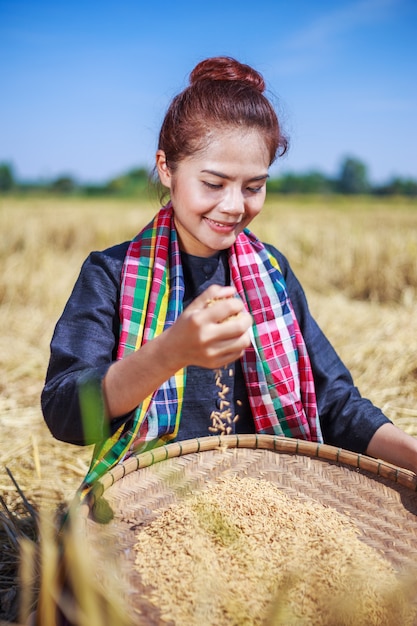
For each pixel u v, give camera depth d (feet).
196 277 6.26
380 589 4.40
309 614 4.18
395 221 60.54
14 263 24.31
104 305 5.82
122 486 5.17
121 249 6.15
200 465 5.60
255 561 4.61
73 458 9.80
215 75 5.63
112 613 3.89
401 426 11.09
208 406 6.25
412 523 5.29
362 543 4.96
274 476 5.65
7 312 19.51
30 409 12.00
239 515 5.09
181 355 4.34
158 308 5.86
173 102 5.73
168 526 4.88
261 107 5.50
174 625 3.97
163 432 5.83
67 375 5.31
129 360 4.69
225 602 4.16
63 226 38.86
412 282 23.04
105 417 4.91
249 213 5.72
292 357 6.30
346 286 24.43
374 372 13.79
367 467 5.62
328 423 6.51
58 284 22.35
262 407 6.24
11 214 46.29
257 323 6.23
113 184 208.13
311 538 4.92
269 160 5.71
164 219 6.12
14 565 6.78
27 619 5.53
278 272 6.50
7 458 9.69
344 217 64.13
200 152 5.39
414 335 15.92
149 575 4.40
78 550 4.00
